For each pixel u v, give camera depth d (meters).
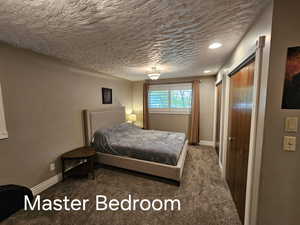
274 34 1.01
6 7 1.06
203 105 4.42
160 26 1.40
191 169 2.91
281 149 1.08
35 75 2.14
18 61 1.93
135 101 5.25
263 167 1.13
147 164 2.51
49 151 2.37
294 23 0.97
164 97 4.83
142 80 5.05
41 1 1.00
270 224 1.16
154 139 3.18
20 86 1.96
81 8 1.09
